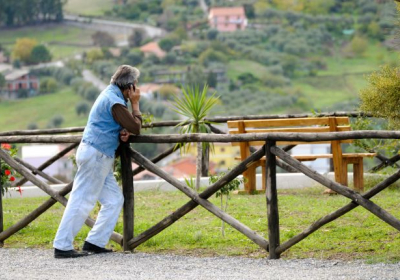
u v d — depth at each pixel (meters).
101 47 144.25
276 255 8.94
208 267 8.60
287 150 15.37
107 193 9.68
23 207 14.70
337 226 10.88
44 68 138.12
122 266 8.74
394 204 12.52
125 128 9.37
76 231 9.46
